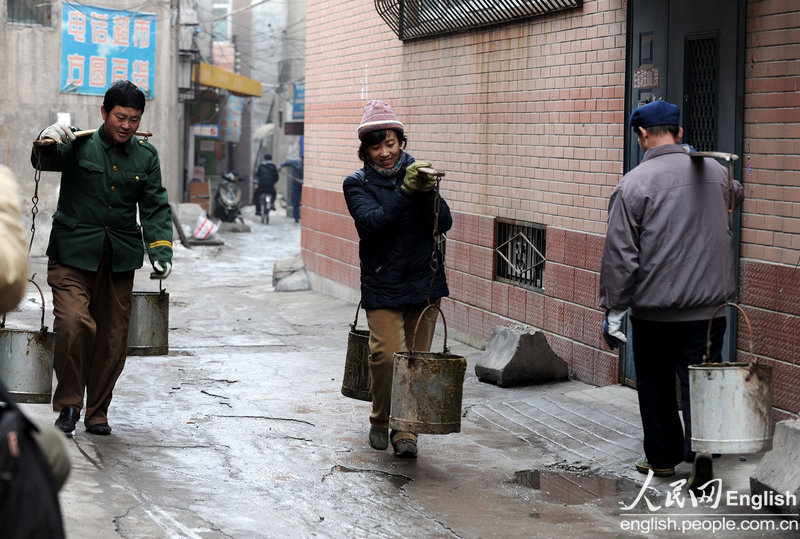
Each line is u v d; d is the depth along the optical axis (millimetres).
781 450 4773
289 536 4301
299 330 11086
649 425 5262
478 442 6207
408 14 10586
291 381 8125
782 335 5691
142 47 20234
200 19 34094
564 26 8047
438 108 10289
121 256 5812
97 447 5660
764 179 5836
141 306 6086
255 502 4832
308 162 14414
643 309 5023
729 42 6086
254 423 6621
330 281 13594
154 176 5922
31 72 19297
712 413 4352
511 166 8945
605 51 7504
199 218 22469
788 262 5668
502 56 9031
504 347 7875
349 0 12594
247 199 41656
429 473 5496
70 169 5707
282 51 44594
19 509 1907
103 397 6008
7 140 19172
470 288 9688
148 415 6746
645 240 4898
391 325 5582
